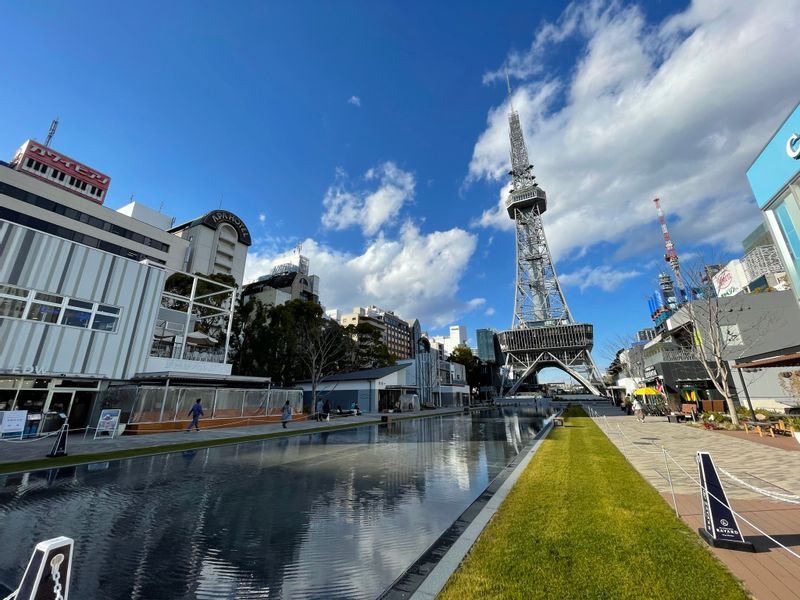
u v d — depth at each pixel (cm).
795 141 1030
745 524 512
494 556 427
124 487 853
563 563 399
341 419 2969
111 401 1886
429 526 591
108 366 1966
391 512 668
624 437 1548
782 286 3012
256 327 4225
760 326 2695
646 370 3941
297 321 4312
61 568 244
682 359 3111
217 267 7088
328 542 530
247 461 1198
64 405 1812
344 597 383
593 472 863
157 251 5266
